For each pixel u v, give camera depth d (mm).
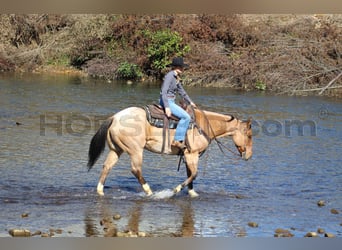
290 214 9805
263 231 8758
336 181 12219
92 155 10523
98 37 31453
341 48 26156
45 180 11461
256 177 12422
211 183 11828
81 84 27438
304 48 26250
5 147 14367
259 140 16609
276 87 26094
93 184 11344
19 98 22516
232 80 27531
